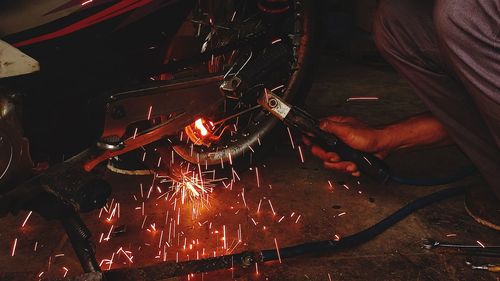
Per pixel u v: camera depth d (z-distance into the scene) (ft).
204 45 7.08
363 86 12.21
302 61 7.86
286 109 5.75
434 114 5.83
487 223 6.21
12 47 4.30
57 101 5.22
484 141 5.34
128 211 6.93
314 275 5.49
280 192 7.33
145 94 5.50
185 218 6.73
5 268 5.81
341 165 5.87
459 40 4.46
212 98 5.89
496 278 5.35
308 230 6.38
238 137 7.84
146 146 7.24
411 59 5.81
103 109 5.39
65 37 5.07
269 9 6.95
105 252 6.05
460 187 6.97
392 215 6.41
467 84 4.67
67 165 4.91
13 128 4.55
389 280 5.40
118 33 5.49
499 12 4.11
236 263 5.38
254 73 5.69
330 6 18.34
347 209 6.84
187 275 5.30
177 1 5.80
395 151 6.20
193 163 7.69
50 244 6.24
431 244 5.87
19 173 4.73
